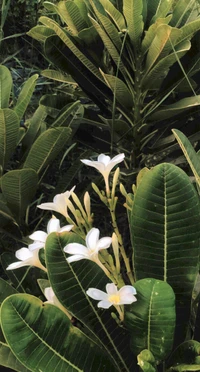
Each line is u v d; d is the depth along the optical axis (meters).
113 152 2.45
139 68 2.17
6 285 1.45
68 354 1.17
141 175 1.37
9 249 2.30
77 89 2.82
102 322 1.22
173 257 1.20
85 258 1.15
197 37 2.13
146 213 1.17
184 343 1.20
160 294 1.09
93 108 2.85
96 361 1.20
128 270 1.30
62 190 2.22
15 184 1.88
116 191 2.42
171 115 2.19
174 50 1.92
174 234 1.18
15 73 3.12
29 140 2.18
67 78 2.49
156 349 1.15
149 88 2.20
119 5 2.26
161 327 1.12
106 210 2.58
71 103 2.25
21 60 3.31
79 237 1.20
